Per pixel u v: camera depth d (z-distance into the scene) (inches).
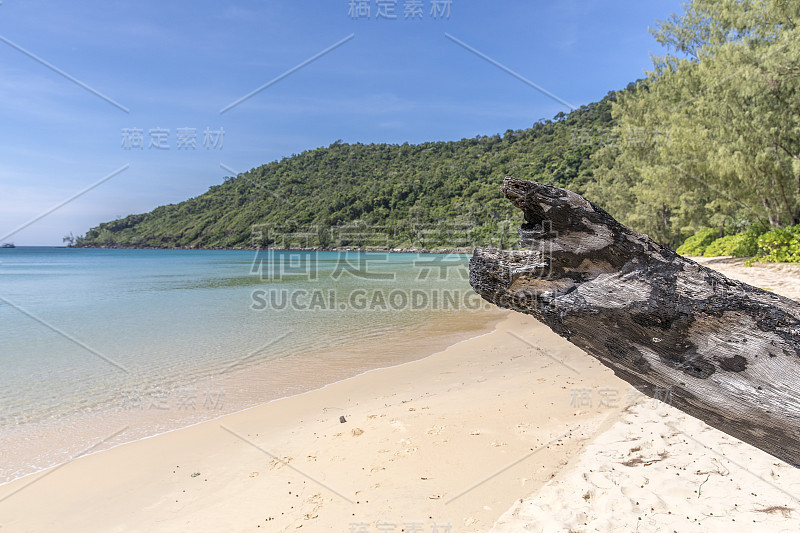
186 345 382.0
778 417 52.3
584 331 61.9
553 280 63.9
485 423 183.9
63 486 159.3
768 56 524.7
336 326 470.0
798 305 55.1
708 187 711.1
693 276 58.0
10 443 193.6
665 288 57.4
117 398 249.3
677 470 128.3
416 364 316.2
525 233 66.0
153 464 174.1
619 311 58.2
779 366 52.4
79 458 179.9
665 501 113.8
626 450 143.7
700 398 57.7
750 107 585.3
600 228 61.0
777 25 572.4
